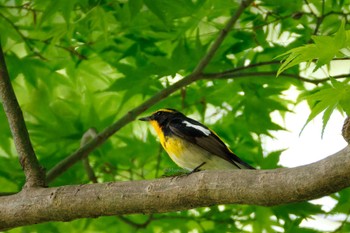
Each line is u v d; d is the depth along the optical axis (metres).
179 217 12.38
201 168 10.63
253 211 11.69
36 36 12.54
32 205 7.38
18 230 12.72
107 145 12.80
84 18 10.84
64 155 12.69
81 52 12.84
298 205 11.09
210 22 12.01
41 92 13.67
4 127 12.17
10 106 8.44
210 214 11.75
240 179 6.36
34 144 12.98
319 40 6.54
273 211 11.22
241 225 12.20
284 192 6.02
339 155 5.70
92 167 12.70
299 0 11.36
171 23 11.67
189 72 12.63
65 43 12.76
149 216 12.46
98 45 12.55
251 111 12.02
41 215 7.35
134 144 12.64
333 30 11.62
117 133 13.88
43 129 12.81
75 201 7.17
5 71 8.64
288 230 10.92
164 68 11.48
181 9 11.11
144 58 12.49
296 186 5.92
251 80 11.92
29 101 13.67
